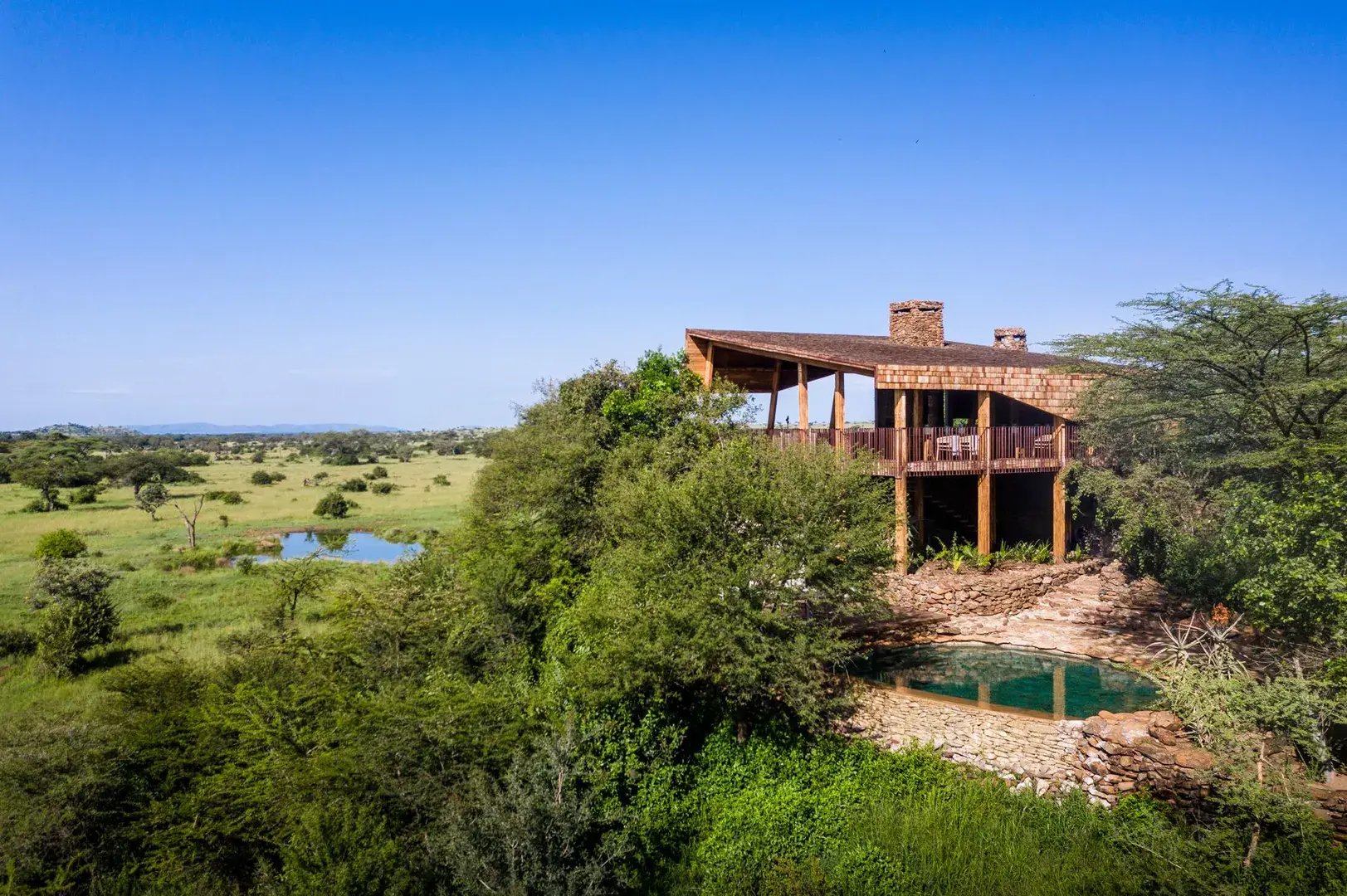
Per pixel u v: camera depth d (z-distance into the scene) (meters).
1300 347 15.48
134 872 12.09
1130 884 9.60
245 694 13.98
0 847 11.47
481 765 12.16
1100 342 17.89
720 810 12.72
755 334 26.55
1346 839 9.61
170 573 32.19
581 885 10.59
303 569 22.73
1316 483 12.47
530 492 23.62
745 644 13.70
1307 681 10.62
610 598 15.06
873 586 15.43
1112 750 12.09
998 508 27.66
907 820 11.75
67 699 18.14
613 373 27.16
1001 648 17.97
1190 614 18.59
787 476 15.25
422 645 16.56
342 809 11.09
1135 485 19.39
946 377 20.94
